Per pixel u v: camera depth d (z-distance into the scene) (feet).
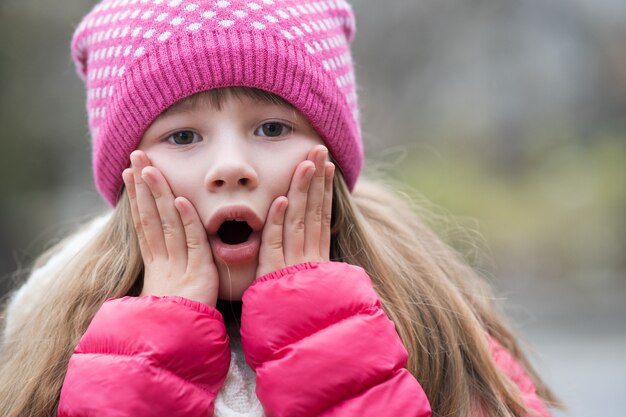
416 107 101.55
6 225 57.88
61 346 11.68
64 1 61.16
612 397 36.76
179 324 10.34
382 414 10.11
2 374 12.19
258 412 10.70
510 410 12.39
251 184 10.80
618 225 90.38
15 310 13.39
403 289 12.39
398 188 16.57
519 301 71.05
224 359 10.57
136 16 11.44
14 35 59.62
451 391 11.98
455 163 98.99
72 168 61.26
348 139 12.10
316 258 11.28
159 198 11.05
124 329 10.32
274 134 11.24
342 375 10.13
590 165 102.12
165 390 10.11
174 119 11.02
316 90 11.41
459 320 12.61
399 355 10.44
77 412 10.09
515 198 96.53
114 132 11.54
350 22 13.19
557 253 87.66
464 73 110.22
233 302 11.89
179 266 11.14
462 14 107.14
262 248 11.01
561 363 45.14
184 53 10.95
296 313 10.40
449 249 14.57
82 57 12.94
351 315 10.50
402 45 100.42
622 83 128.16
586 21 123.03
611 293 74.23
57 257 13.56
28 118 59.88
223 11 11.15
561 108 120.57
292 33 11.34
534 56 117.08
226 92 10.95
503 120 114.21
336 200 12.17
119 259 11.91
